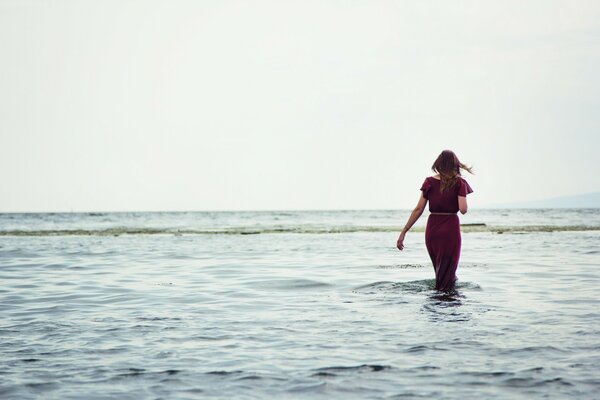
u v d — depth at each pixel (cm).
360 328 578
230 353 484
